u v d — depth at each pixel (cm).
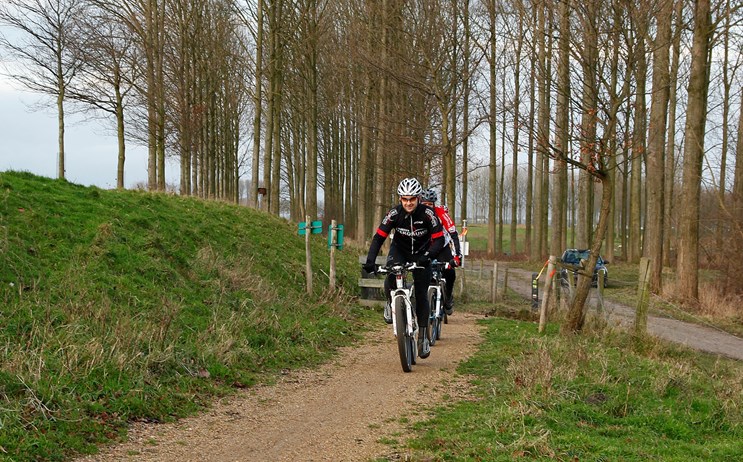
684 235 2091
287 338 913
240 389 684
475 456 476
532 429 543
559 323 1203
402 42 2081
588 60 975
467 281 2306
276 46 2356
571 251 2906
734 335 1597
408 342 786
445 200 2219
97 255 912
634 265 3550
